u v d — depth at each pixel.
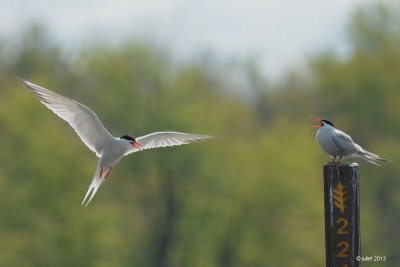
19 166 25.81
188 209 26.30
